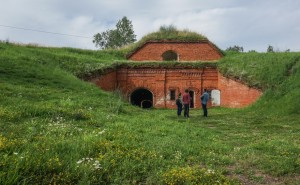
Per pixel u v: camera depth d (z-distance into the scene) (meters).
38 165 5.89
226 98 30.98
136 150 8.35
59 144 7.72
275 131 15.09
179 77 33.25
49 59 28.48
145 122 13.86
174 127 13.59
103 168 6.57
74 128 10.25
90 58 34.72
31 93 16.72
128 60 36.66
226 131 15.10
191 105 33.31
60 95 17.88
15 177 5.31
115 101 19.81
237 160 9.05
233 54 37.41
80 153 7.43
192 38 36.97
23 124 10.09
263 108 23.86
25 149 6.92
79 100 17.36
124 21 67.56
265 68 28.19
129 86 33.38
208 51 36.88
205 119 20.38
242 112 24.44
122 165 7.12
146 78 33.41
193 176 6.79
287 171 8.12
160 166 7.62
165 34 37.91
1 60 22.81
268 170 8.12
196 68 33.09
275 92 25.02
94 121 12.10
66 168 6.19
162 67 33.25
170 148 9.35
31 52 28.83
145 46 37.22
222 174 7.59
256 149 10.66
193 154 9.26
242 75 28.81
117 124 12.21
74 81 23.33
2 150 6.76
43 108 12.67
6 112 11.19
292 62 27.30
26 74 21.28
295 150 10.34
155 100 33.34
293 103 21.91
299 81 24.67
